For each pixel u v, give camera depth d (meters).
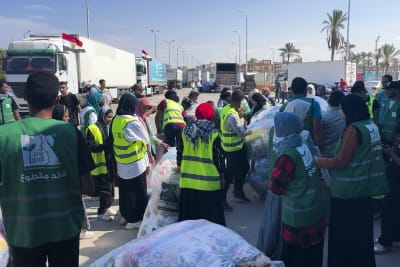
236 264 2.41
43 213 2.55
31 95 2.62
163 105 8.18
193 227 2.65
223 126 6.36
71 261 2.75
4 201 2.53
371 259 3.73
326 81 32.66
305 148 3.48
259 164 6.50
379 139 3.69
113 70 29.62
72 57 20.36
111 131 5.46
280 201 4.03
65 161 2.61
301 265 3.50
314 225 3.47
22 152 2.49
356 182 3.59
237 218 5.99
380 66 76.06
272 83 47.06
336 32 55.66
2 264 3.07
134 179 5.44
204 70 75.25
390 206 4.67
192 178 4.59
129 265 2.41
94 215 6.17
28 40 18.62
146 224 4.96
